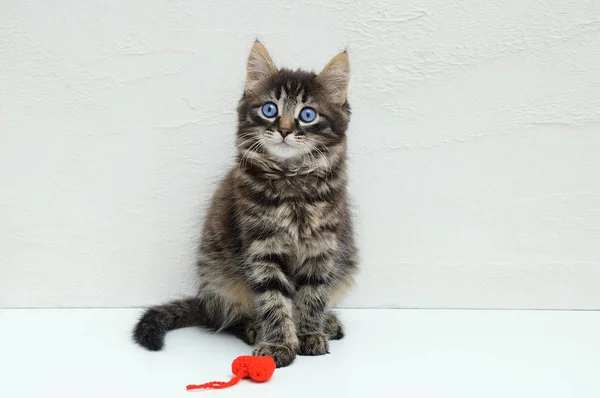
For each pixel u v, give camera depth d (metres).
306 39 0.84
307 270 0.75
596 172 0.86
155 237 0.86
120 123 0.85
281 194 0.73
